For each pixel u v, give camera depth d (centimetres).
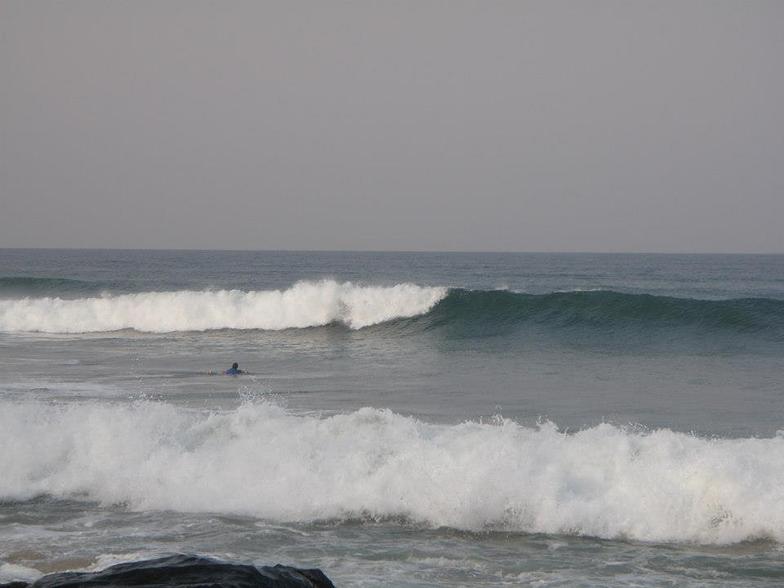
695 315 5269
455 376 3841
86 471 2095
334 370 4034
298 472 2027
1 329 5888
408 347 4881
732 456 1944
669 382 3669
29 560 1600
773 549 1712
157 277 16888
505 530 1830
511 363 4281
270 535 1778
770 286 15050
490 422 2745
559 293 5538
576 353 4622
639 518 1820
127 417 2331
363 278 17800
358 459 2045
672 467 1930
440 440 2128
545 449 2062
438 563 1633
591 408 3014
